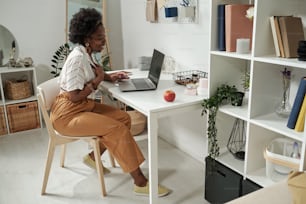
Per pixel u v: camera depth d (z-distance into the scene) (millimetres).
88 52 2238
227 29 1769
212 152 2023
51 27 3666
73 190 2295
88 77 2145
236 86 2035
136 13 3414
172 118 2979
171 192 2256
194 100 1965
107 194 2238
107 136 2105
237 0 1856
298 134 1489
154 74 2352
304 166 1479
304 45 1415
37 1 3520
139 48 3486
